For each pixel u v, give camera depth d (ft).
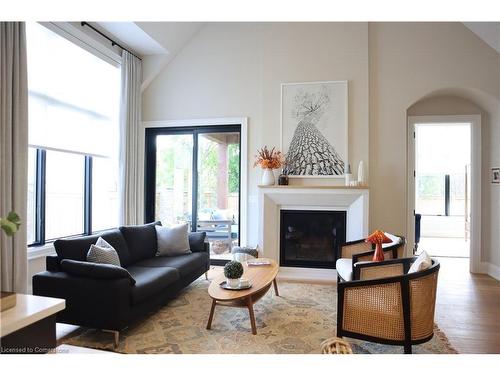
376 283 6.89
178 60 16.97
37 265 11.37
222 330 9.05
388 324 6.84
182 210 17.19
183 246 13.02
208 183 16.89
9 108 9.42
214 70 16.63
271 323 9.53
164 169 17.42
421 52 14.73
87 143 13.62
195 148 16.97
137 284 8.66
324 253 14.93
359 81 14.78
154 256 12.67
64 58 12.42
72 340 8.43
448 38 14.55
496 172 14.85
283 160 15.23
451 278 14.61
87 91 13.58
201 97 16.72
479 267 15.62
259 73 16.19
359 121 14.73
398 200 14.75
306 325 9.39
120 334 8.80
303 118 15.14
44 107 11.61
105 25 13.57
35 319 4.75
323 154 14.92
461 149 26.86
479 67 14.29
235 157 16.56
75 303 8.16
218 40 16.63
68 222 13.44
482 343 8.43
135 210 16.08
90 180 14.30
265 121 15.53
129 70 15.57
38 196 11.94
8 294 5.08
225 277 9.97
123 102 15.21
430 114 15.97
